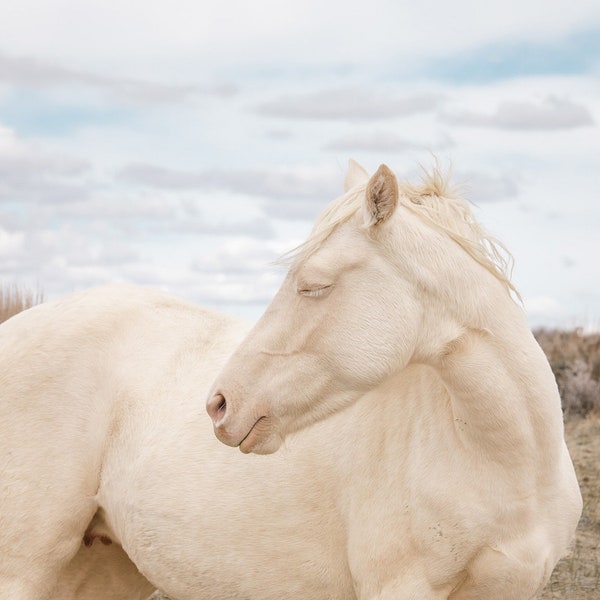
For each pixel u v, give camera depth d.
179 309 4.51
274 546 3.85
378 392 3.77
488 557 3.46
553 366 13.38
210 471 3.97
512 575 3.47
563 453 3.72
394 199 3.29
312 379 3.39
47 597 4.24
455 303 3.37
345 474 3.73
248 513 3.87
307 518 3.81
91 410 4.21
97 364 4.25
